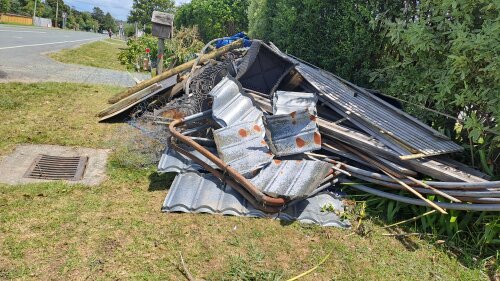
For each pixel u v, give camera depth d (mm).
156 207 4129
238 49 7977
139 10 71000
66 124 6652
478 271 3506
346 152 4941
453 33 4625
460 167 4559
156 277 3018
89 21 143000
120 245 3377
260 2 11516
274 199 3906
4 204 3816
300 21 8102
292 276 3213
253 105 5406
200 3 33656
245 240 3652
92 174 4848
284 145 4793
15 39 23250
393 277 3348
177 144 5070
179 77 7316
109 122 7031
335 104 5461
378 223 4211
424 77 5406
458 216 4094
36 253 3133
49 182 4441
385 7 6496
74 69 13570
